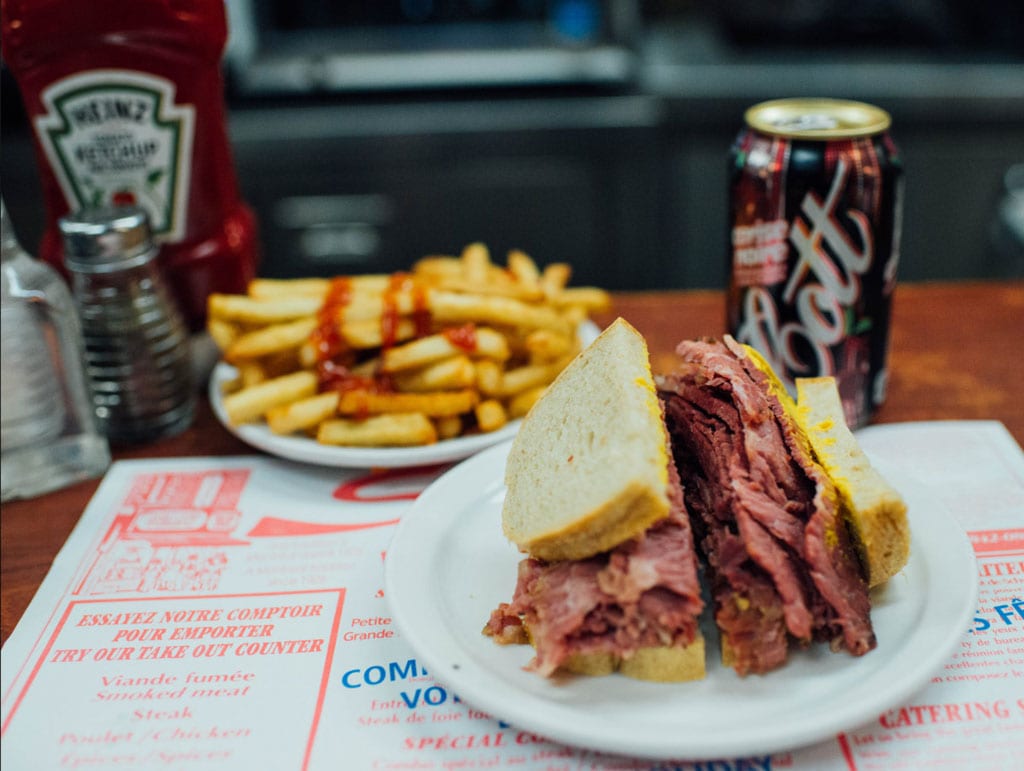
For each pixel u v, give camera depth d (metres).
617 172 0.82
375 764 0.26
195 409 0.46
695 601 0.27
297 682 0.29
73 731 0.28
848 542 0.29
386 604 0.30
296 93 0.80
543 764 0.26
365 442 0.39
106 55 0.40
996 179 0.81
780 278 0.38
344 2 0.81
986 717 0.27
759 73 0.81
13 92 0.77
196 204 0.44
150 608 0.32
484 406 0.40
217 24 0.42
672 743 0.24
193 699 0.29
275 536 0.36
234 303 0.41
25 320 0.38
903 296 0.55
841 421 0.32
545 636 0.27
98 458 0.41
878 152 0.36
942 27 0.83
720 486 0.30
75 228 0.39
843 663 0.27
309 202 0.82
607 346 0.32
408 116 0.80
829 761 0.26
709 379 0.33
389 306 0.41
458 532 0.34
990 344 0.48
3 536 0.37
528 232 0.84
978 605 0.31
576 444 0.30
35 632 0.31
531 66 0.79
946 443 0.40
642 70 0.83
